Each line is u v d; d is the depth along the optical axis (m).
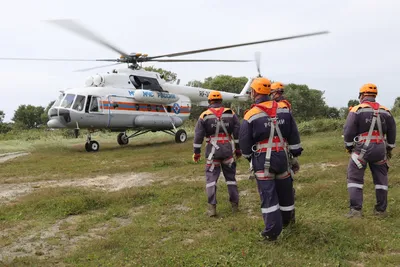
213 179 5.50
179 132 18.86
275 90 6.32
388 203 5.62
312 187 6.50
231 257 3.68
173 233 4.79
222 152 5.50
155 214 5.67
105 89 16.33
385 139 5.25
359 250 3.94
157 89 18.08
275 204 4.17
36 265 3.89
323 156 10.35
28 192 7.66
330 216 5.07
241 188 7.12
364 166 5.07
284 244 4.02
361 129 5.06
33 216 5.79
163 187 7.35
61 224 5.34
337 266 3.51
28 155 14.48
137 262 3.77
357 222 4.63
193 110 34.88
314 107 46.72
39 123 61.38
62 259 4.07
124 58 17.28
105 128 16.61
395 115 19.22
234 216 5.44
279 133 4.25
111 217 5.66
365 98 5.20
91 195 6.64
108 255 4.09
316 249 3.87
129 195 6.65
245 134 4.30
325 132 16.73
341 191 6.21
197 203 6.12
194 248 4.08
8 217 5.74
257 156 4.28
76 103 15.58
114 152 14.86
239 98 22.08
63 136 25.36
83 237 4.86
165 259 3.73
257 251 3.86
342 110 25.17
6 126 39.75
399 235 4.31
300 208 5.53
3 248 4.51
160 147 16.03
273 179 4.26
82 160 12.50
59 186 8.05
